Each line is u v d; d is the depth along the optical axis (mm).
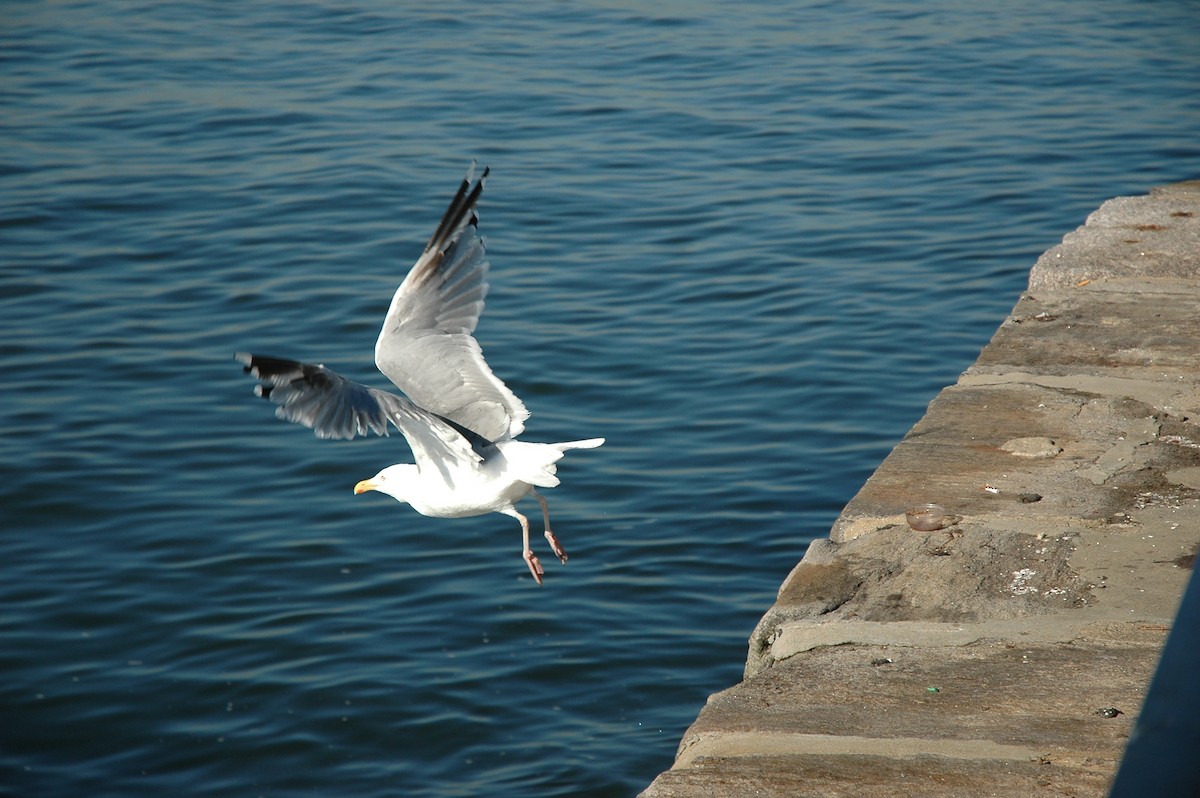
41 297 18406
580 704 10930
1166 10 35781
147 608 12141
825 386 15891
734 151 24078
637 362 16516
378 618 12016
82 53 31047
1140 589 8430
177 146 24453
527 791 10008
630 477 14141
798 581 8828
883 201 21688
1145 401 11242
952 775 6703
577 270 19172
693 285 18672
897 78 28891
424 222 20734
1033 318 13180
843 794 6578
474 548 13070
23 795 10070
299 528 13398
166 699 11023
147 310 18016
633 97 27375
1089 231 15281
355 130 25219
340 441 15102
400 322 8539
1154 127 25344
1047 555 8883
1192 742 3596
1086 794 6484
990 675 7625
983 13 35406
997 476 10070
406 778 10203
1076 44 32000
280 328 17422
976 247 19844
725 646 11555
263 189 22219
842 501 13609
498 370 16297
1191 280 13820
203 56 30781
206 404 15766
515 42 31828
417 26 33438
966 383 11812
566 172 22969
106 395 15914
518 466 7887
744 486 13914
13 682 11195
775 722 7266
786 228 20578
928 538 9164
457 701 10938
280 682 11195
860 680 7648
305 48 31438
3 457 14508
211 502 13828
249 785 10172
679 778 6773
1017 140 24641
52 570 12672
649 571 12594
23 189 22188
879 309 17828
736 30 33062
